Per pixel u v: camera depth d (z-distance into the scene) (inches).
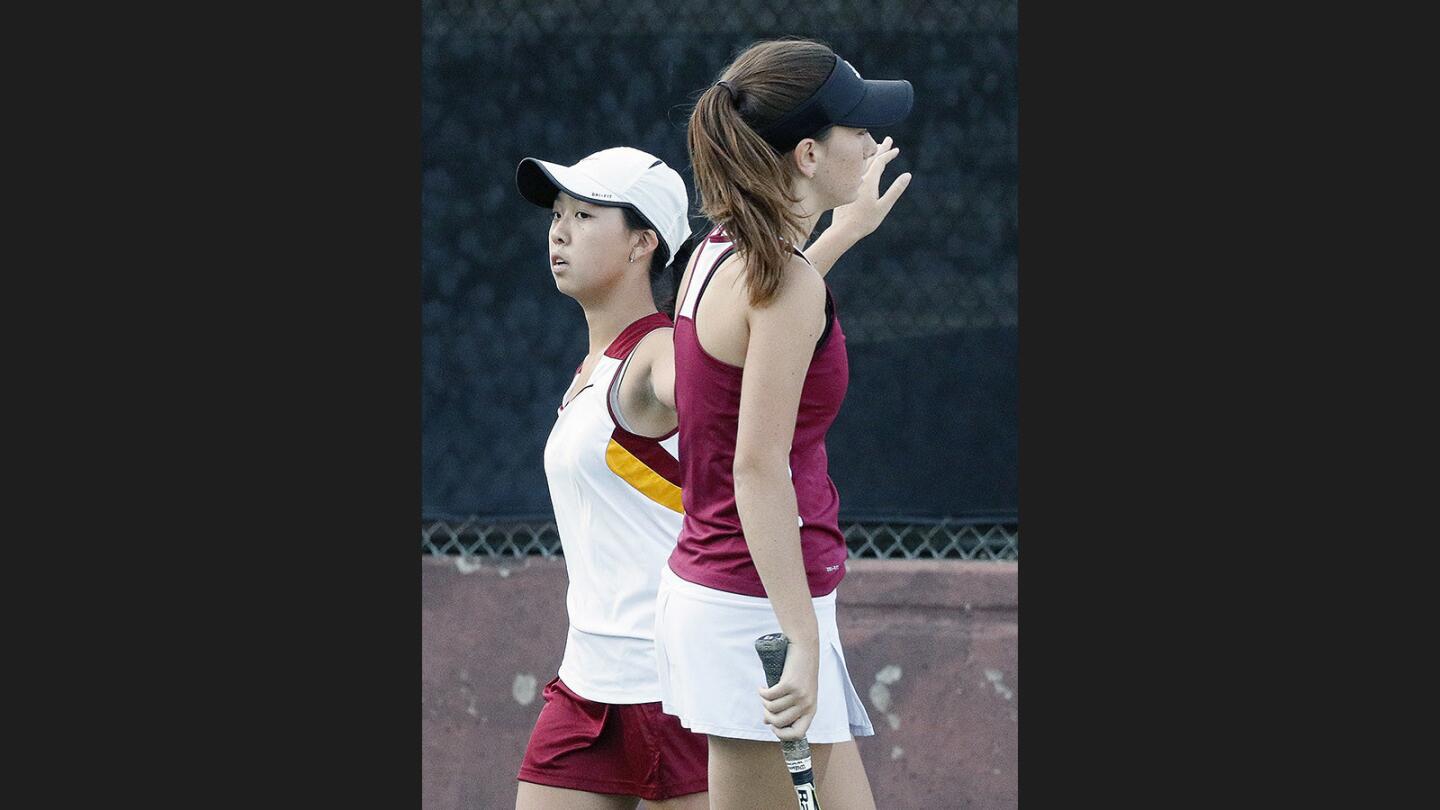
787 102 495.2
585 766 604.4
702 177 490.9
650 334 591.5
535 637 778.2
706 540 504.7
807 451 506.3
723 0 775.7
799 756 474.0
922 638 769.6
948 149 774.5
